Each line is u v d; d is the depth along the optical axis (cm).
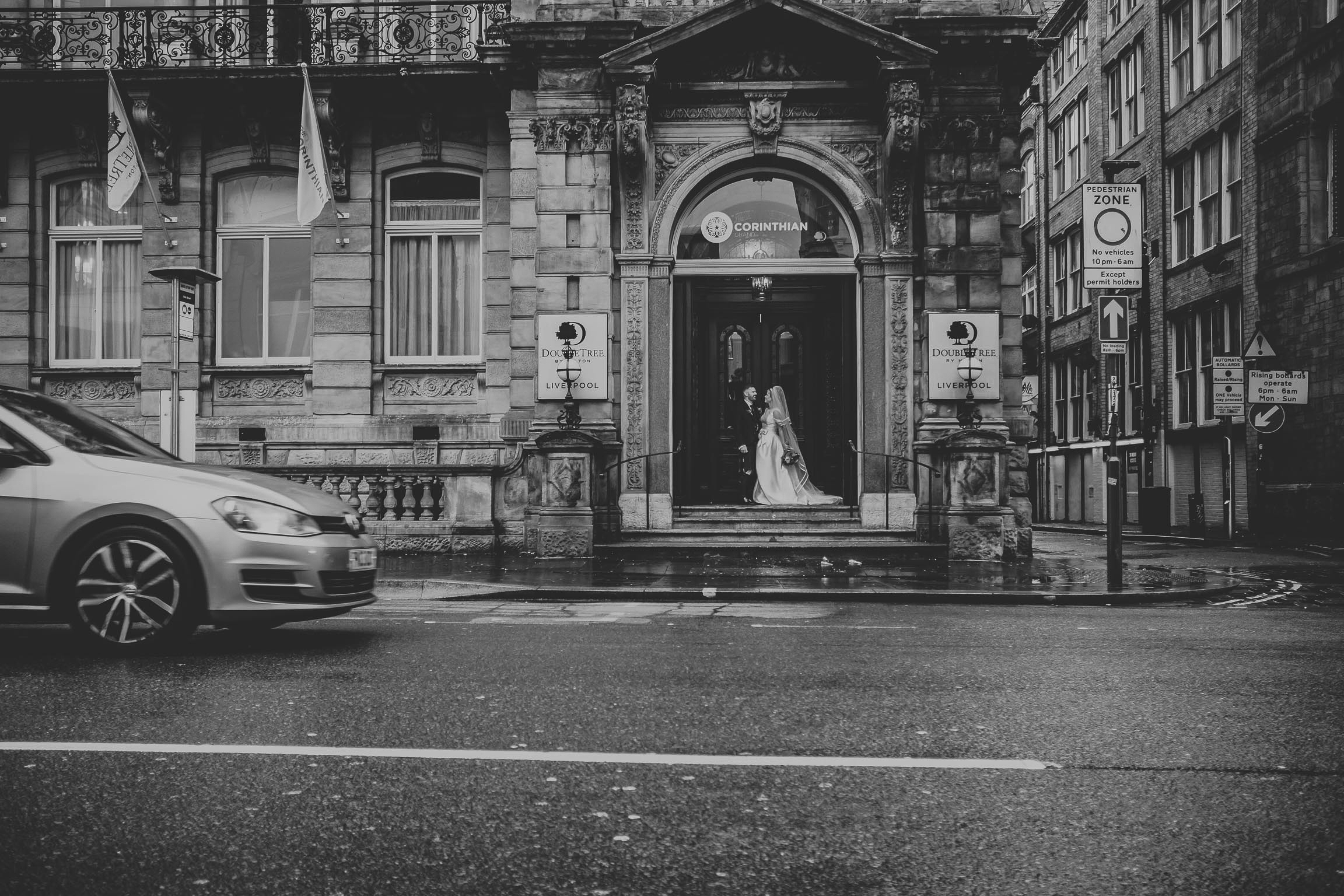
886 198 1709
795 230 1786
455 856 360
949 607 1139
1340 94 2227
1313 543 2173
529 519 1677
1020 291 1734
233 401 1838
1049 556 1778
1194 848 370
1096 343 3438
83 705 570
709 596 1196
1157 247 3044
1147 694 618
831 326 1825
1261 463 2428
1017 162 1741
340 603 758
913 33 1697
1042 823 394
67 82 1777
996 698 604
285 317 1866
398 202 1864
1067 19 3784
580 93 1727
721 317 1852
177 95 1816
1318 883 340
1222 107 2703
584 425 1716
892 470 1706
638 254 1725
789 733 521
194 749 482
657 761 469
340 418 1816
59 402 815
